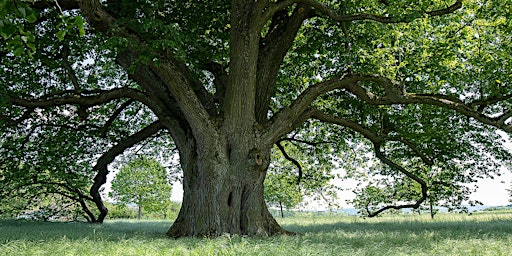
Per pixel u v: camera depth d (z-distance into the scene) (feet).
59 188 69.97
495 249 22.57
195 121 36.73
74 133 59.26
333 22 47.29
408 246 24.16
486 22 48.55
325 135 64.44
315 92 39.99
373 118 55.21
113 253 20.38
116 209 142.82
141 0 39.60
